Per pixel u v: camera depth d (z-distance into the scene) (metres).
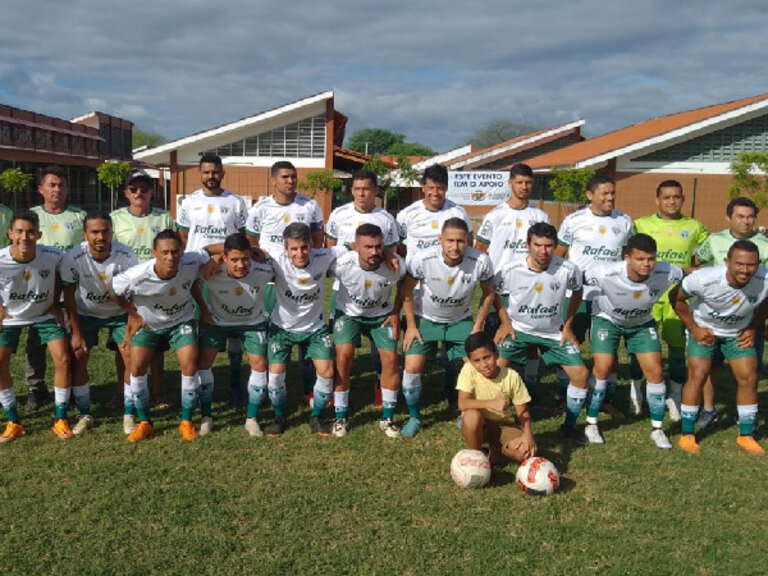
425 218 7.03
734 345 5.81
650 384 5.92
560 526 4.38
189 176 27.02
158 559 3.92
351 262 5.95
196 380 5.98
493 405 5.06
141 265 5.67
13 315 5.77
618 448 5.80
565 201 25.05
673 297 5.92
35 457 5.39
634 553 4.07
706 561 3.99
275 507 4.58
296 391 7.34
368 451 5.64
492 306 7.06
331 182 25.47
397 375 6.14
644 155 24.81
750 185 20.30
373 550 4.06
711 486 5.02
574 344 6.05
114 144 48.28
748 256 5.28
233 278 5.87
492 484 5.04
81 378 6.07
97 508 4.51
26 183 25.86
